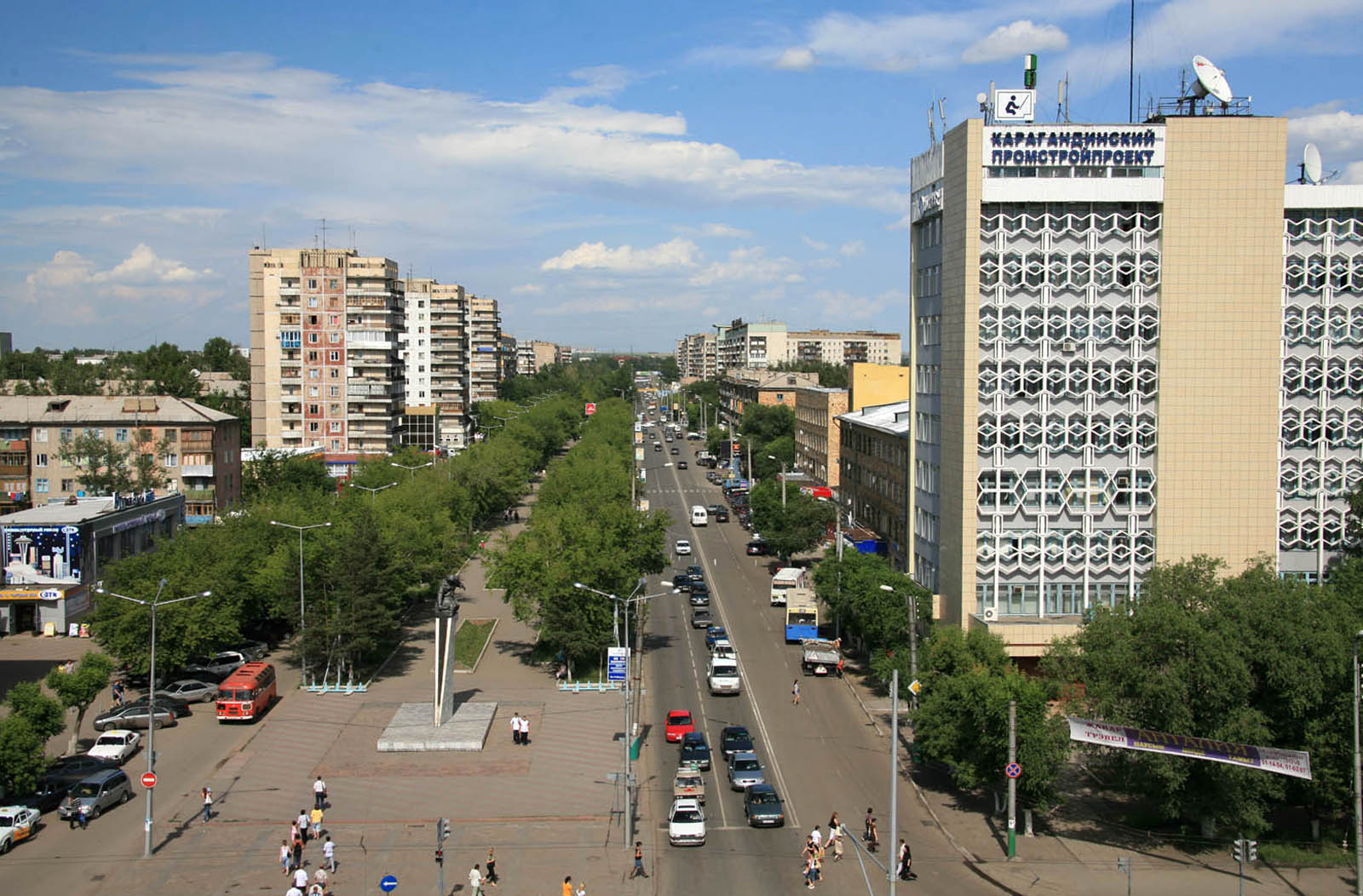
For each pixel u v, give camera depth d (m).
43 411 139.62
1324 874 51.84
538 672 90.25
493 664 92.88
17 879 50.50
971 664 63.94
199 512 139.62
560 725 75.81
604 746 71.25
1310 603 57.84
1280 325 80.75
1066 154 79.25
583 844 55.28
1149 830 57.88
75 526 103.25
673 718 73.69
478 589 126.38
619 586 88.62
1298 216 81.69
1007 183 79.62
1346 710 54.28
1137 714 55.72
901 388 157.75
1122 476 81.44
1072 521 81.75
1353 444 82.44
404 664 92.88
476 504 151.50
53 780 61.41
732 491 191.38
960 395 82.06
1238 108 81.56
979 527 81.69
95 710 78.56
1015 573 81.88
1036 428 81.12
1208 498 81.38
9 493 134.38
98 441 128.75
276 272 189.88
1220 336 80.38
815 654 88.75
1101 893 49.31
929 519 92.06
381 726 75.69
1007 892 49.62
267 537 99.44
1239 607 56.56
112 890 49.28
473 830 57.12
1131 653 55.81
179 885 49.94
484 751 70.19
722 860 53.22
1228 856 54.34
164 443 136.88
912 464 96.50
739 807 60.62
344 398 191.25
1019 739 56.28
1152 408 81.12
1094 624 59.84
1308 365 82.19
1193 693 54.84
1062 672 61.34
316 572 86.69
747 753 65.50
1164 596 59.75
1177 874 51.78
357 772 66.31
